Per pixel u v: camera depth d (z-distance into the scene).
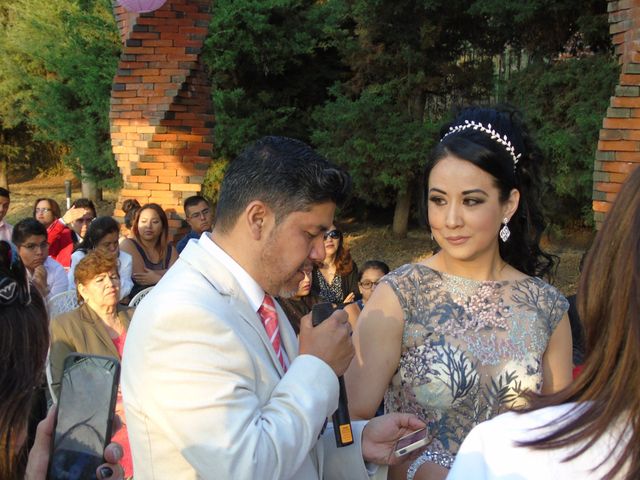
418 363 2.13
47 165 26.20
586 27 10.93
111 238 5.50
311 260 1.77
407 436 1.95
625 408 0.96
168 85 7.40
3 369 1.37
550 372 2.26
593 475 0.96
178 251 6.54
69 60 16.38
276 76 16.20
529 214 2.34
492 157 2.11
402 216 15.12
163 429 1.53
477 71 13.55
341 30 14.44
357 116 13.11
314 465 1.86
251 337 1.69
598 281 1.01
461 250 2.15
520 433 1.04
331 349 1.71
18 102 21.50
